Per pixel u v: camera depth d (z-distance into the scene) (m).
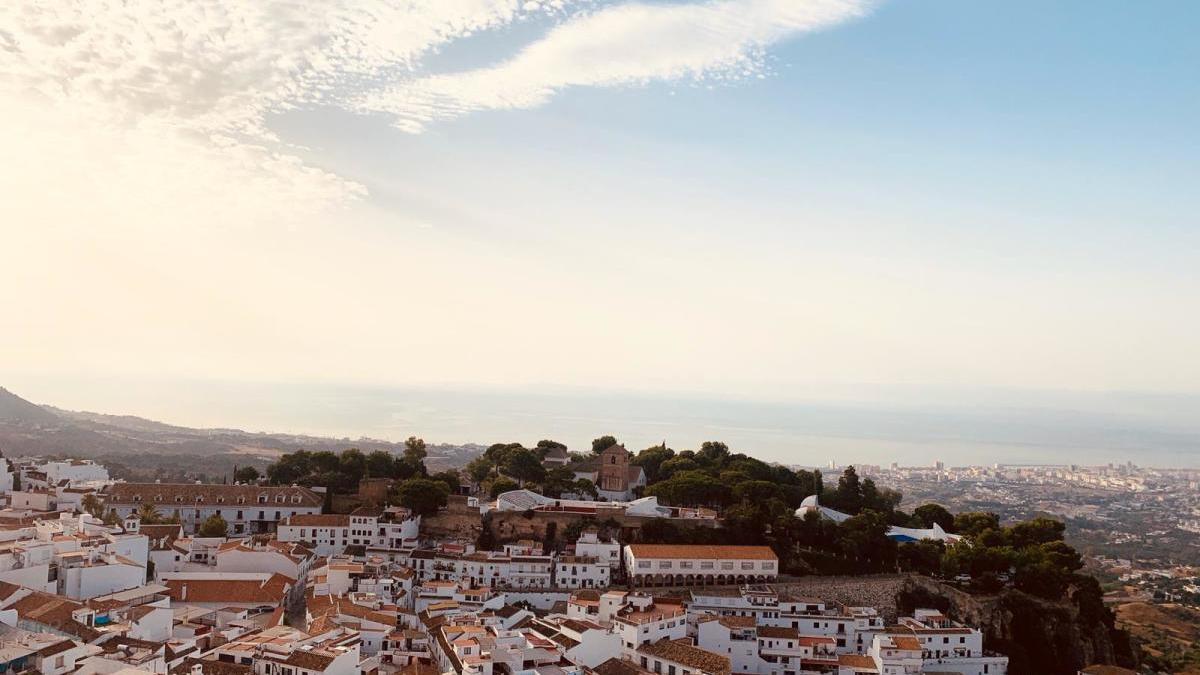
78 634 178.25
